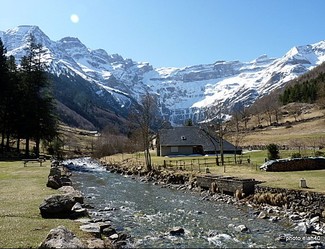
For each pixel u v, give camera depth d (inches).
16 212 713.6
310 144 3415.4
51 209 695.7
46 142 3597.4
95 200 1150.3
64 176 1440.7
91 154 4616.1
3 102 2748.5
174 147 3238.2
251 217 895.1
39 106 2807.6
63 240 442.0
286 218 876.6
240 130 5615.2
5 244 497.4
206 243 658.8
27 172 1509.6
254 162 2098.9
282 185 1085.1
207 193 1312.7
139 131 3171.8
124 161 2834.6
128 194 1309.1
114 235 639.1
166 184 1608.0
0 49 2822.3
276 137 4335.6
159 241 666.2
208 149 3179.1
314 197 909.2
